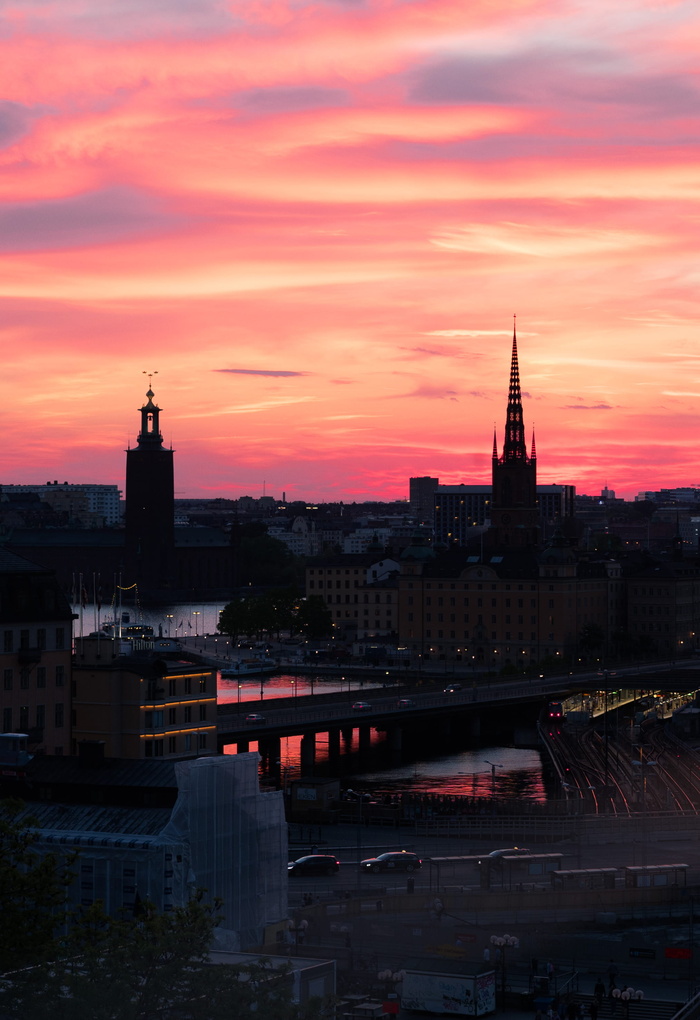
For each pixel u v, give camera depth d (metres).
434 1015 118.50
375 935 138.62
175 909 84.81
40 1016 75.38
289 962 87.81
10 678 189.50
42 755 133.88
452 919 146.25
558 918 147.88
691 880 160.12
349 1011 114.44
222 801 125.62
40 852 123.25
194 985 78.12
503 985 121.69
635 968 131.88
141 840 122.00
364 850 180.88
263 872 128.88
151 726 199.12
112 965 77.94
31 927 85.50
